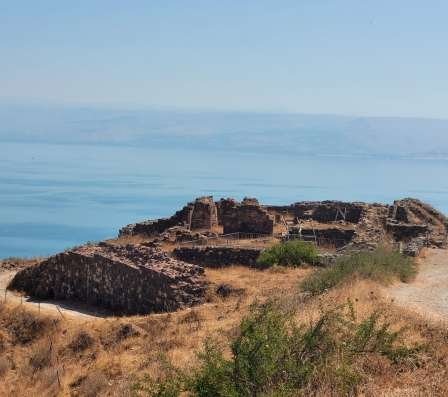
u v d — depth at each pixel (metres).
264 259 44.56
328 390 16.06
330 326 18.81
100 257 40.81
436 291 29.66
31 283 45.31
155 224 62.66
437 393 16.03
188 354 25.34
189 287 36.03
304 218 61.06
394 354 18.09
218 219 63.00
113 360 28.09
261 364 17.17
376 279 31.38
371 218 54.19
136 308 37.88
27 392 28.20
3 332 35.41
